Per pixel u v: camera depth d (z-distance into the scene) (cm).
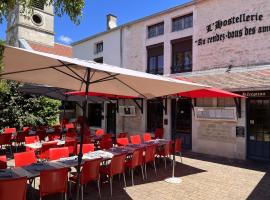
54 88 1083
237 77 992
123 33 1553
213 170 838
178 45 1278
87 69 443
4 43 408
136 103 1404
